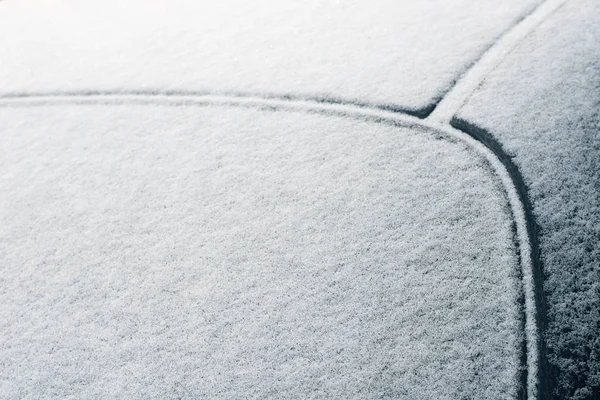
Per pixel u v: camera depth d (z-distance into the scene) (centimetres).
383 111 311
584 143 261
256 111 333
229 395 198
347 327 211
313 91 338
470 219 240
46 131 357
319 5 443
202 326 222
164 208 280
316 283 228
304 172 283
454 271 222
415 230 241
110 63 420
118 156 321
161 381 206
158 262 252
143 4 512
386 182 267
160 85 377
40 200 302
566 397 182
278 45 397
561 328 197
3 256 272
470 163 266
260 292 230
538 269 217
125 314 232
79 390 208
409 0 420
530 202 241
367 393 191
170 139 325
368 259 233
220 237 258
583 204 235
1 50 481
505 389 185
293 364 203
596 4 361
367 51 367
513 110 289
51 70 429
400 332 206
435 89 317
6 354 226
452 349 198
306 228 253
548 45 332
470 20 377
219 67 385
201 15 466
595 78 297
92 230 276
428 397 187
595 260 215
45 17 534
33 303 245
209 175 294
